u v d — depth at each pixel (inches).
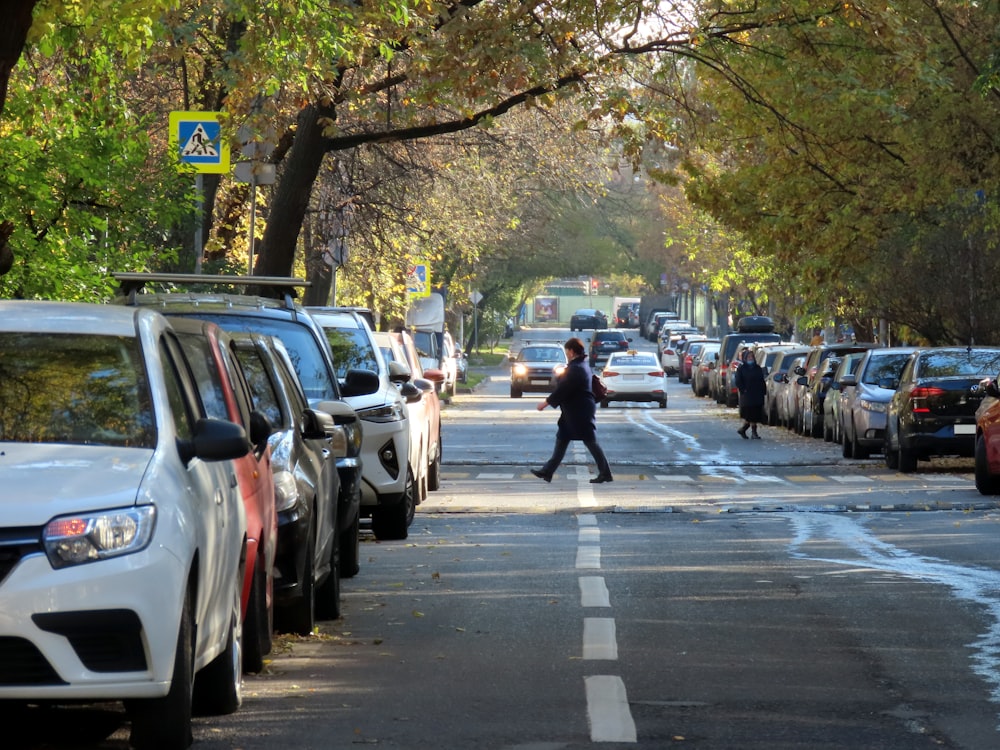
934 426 3070.9
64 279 1974.7
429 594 1475.1
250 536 1011.3
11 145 1915.6
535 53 2687.0
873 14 2898.6
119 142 1974.7
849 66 3006.9
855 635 1231.5
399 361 2384.4
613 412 6412.4
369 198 4045.3
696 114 3191.4
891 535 1955.0
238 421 1043.3
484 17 2694.4
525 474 3142.2
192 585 828.6
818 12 2942.9
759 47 3051.2
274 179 2672.2
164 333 948.0
